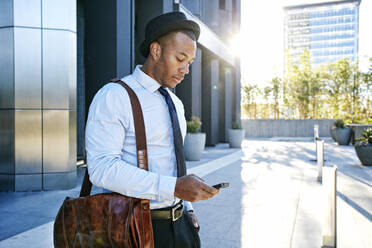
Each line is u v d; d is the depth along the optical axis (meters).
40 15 6.28
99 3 7.95
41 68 6.28
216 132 17.31
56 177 6.35
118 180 0.97
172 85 1.20
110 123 1.05
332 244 3.06
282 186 6.73
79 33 11.20
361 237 3.89
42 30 6.28
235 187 6.63
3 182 6.27
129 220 1.00
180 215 1.27
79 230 1.04
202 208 5.07
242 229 4.09
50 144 6.32
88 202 1.04
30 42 6.22
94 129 1.05
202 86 16.70
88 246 1.03
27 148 6.22
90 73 8.09
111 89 1.09
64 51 6.39
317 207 5.11
